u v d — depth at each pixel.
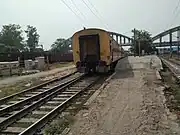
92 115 8.59
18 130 7.56
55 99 12.16
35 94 14.04
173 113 8.59
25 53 43.09
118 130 6.96
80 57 21.61
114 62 26.08
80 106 10.14
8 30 112.56
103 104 10.20
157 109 9.14
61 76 23.11
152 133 6.66
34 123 7.60
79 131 7.02
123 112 8.81
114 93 12.61
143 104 9.94
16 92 14.95
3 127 7.83
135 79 17.61
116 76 20.09
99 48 21.06
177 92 12.71
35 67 32.59
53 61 49.97
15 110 10.35
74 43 21.78
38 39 125.38
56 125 7.64
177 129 6.97
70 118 8.27
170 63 42.12
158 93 12.24
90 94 13.35
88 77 21.41
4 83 19.33
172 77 20.70
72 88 15.49
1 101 12.02
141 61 36.59
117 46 29.38
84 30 21.42
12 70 26.27
